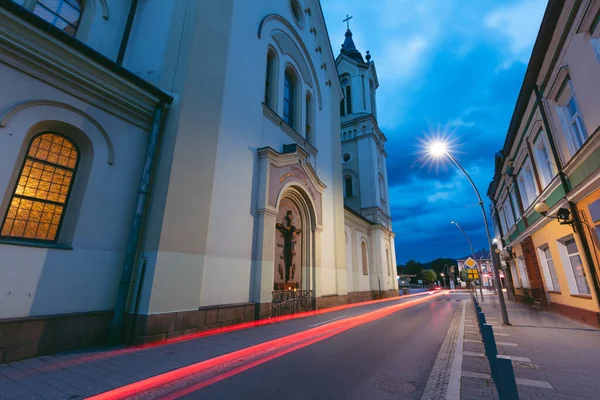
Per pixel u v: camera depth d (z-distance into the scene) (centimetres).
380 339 786
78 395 383
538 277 1495
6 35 539
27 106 571
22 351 515
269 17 1363
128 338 654
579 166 852
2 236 536
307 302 1317
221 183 942
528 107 1209
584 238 877
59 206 626
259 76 1224
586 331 863
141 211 721
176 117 805
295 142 1448
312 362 561
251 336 782
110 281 668
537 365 549
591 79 754
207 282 836
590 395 407
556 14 848
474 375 483
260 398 389
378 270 2541
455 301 2359
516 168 1609
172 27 944
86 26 888
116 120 724
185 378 462
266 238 1076
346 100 3375
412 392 411
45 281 564
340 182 1877
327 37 2025
